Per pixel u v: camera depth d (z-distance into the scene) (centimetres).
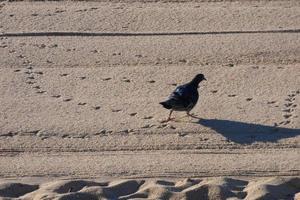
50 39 1978
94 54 1906
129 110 1642
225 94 1720
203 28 2048
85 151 1483
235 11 2150
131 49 1934
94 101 1681
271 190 1298
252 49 1944
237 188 1320
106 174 1383
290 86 1758
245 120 1603
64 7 2153
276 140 1527
